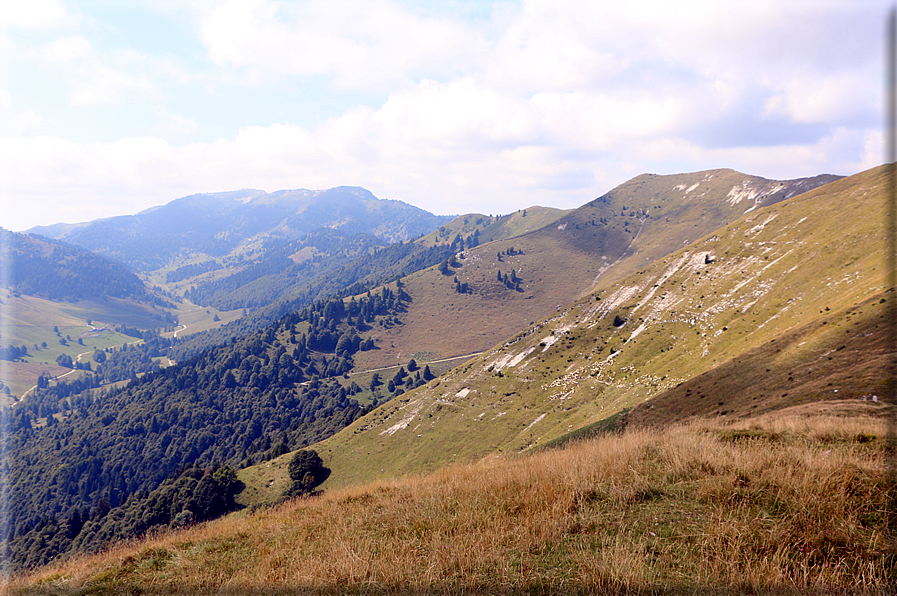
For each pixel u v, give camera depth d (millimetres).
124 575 11141
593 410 104312
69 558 13312
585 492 11578
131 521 108312
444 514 11867
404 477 19703
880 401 24172
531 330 169000
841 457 11039
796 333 66812
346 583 8789
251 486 120188
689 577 7395
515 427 115500
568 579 7816
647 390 99000
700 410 58906
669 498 10680
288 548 11391
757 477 10633
